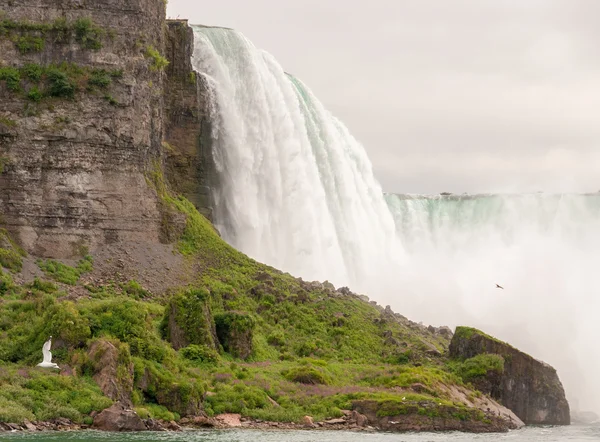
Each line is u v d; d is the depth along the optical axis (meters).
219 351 123.38
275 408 112.62
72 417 98.44
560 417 138.38
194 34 157.00
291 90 164.12
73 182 134.50
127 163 138.50
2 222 131.12
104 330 110.81
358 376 125.88
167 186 147.12
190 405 107.00
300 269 157.50
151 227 139.75
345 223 167.12
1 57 134.25
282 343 131.25
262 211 157.25
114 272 133.38
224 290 136.12
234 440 96.69
